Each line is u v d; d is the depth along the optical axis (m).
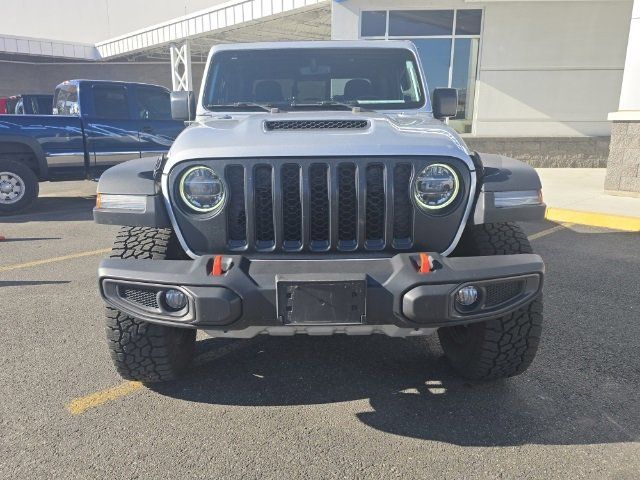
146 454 2.57
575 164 13.03
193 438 2.70
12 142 8.44
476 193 2.73
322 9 12.73
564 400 3.03
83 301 4.62
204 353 3.67
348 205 2.62
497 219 2.69
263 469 2.46
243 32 15.71
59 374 3.33
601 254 5.97
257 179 2.60
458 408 2.96
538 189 2.78
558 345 3.70
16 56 20.84
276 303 2.44
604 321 4.09
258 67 4.06
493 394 3.10
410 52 4.12
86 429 2.77
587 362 3.46
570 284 4.94
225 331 2.58
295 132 2.78
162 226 2.69
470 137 12.81
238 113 3.85
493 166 2.87
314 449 2.61
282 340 3.88
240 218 2.65
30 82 21.59
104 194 2.75
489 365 3.00
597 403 2.99
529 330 2.87
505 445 2.63
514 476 2.42
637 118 8.59
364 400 3.06
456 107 4.10
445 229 2.68
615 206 8.13
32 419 2.85
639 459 2.52
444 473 2.44
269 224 2.65
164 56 20.98
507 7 12.08
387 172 2.58
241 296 2.45
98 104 9.23
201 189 2.60
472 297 2.51
